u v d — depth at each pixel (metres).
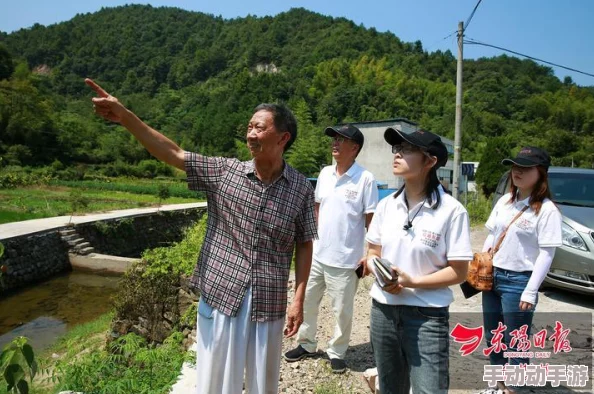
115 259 12.81
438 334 1.98
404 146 2.03
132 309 5.72
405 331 2.04
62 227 13.55
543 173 2.83
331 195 3.29
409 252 2.05
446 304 2.00
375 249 2.31
